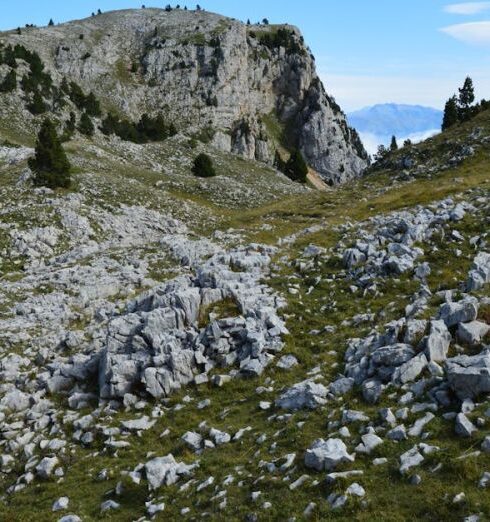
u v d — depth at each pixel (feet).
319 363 67.31
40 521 50.16
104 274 124.57
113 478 55.21
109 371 71.82
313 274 94.27
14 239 164.96
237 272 96.48
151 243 152.35
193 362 71.51
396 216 123.13
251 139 652.48
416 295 76.13
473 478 39.93
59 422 68.18
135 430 63.21
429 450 44.45
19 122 374.84
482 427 45.39
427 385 53.52
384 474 43.62
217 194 265.75
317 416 55.67
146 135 465.47
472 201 116.78
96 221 186.60
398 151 269.44
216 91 644.27
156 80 630.74
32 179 208.95
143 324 76.69
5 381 79.92
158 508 47.80
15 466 62.13
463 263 84.79
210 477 50.16
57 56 586.04
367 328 72.08
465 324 60.18
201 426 60.64
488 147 219.20
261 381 66.69
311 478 45.60
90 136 403.34
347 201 204.74
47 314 103.45
